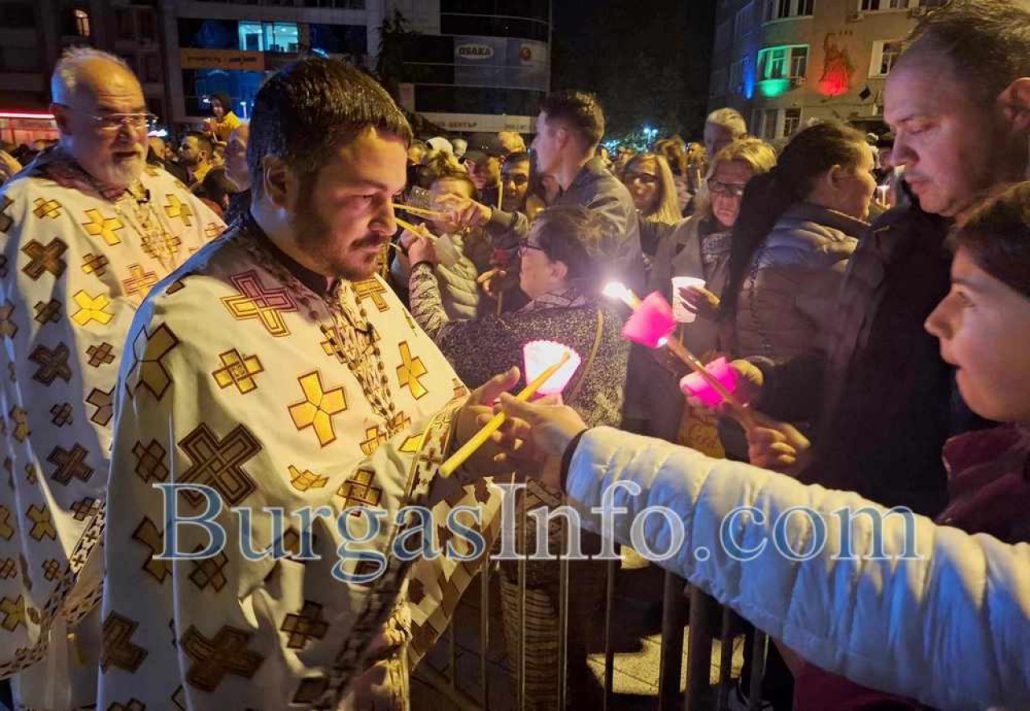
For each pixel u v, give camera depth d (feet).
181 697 3.76
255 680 3.55
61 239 6.82
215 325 3.52
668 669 5.64
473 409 3.57
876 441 4.28
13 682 7.32
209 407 3.43
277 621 3.46
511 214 10.00
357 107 3.42
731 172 8.44
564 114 9.39
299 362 3.69
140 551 3.60
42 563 6.79
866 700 2.74
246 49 103.86
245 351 3.54
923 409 4.14
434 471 3.59
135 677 3.78
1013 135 3.53
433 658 7.97
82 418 6.74
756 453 4.41
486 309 9.43
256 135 3.61
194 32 101.55
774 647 5.77
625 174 12.70
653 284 10.14
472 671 7.76
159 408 3.43
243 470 3.42
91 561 6.88
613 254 7.60
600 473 2.82
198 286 3.59
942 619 2.18
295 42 105.60
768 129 81.76
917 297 4.06
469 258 10.24
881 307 4.18
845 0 72.74
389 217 3.66
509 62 116.47
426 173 10.91
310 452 3.60
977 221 2.40
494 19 114.01
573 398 5.86
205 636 3.52
